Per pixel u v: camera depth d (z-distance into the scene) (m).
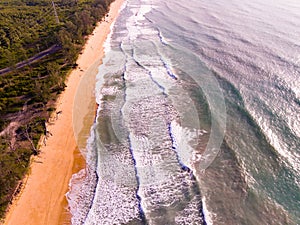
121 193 26.88
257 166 28.84
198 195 26.41
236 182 27.44
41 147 31.41
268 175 27.83
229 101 38.16
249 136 32.34
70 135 33.22
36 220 24.36
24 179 27.70
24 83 43.22
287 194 25.95
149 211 25.25
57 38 56.12
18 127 34.09
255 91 39.66
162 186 27.39
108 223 24.47
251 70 44.94
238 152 30.48
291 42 52.97
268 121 34.16
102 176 28.41
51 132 33.56
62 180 27.94
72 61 49.12
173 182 27.77
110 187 27.41
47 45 57.06
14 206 25.31
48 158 30.19
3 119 35.59
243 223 23.95
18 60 51.34
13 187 26.64
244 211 24.86
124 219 24.77
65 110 37.28
